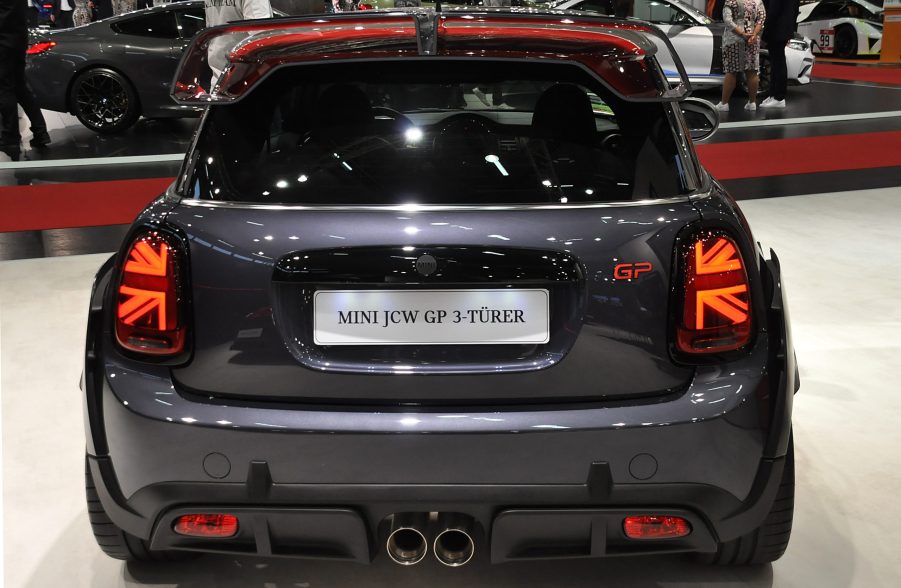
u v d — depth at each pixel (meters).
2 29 8.04
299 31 1.88
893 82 13.24
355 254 1.67
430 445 1.67
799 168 7.60
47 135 8.59
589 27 1.90
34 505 2.55
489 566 2.23
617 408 1.69
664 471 1.70
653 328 1.70
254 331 1.70
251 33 1.88
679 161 1.81
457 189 1.73
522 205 1.71
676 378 1.72
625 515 1.73
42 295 4.43
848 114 10.40
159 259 1.71
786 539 2.07
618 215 1.71
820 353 3.63
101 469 1.82
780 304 1.87
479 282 1.67
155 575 2.21
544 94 1.88
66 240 5.45
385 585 2.15
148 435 1.72
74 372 3.50
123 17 8.94
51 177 7.25
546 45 1.84
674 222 1.71
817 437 2.93
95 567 2.25
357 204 1.72
